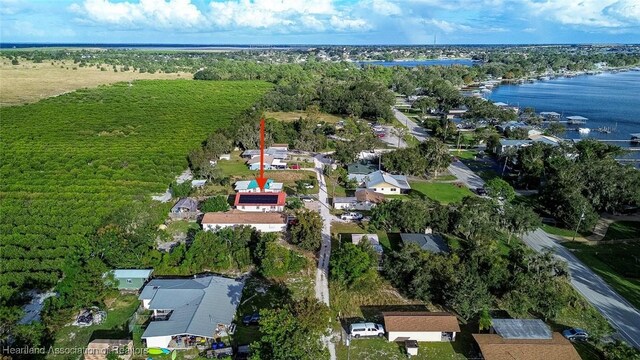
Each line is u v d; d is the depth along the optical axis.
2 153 148.88
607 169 119.31
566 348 62.50
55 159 143.00
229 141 167.25
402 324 67.75
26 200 111.12
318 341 62.53
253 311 73.94
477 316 73.69
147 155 149.38
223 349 63.94
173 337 65.88
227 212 106.94
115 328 69.00
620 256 94.75
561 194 109.56
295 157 162.50
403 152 144.50
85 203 109.12
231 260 88.44
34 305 74.31
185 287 75.19
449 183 137.25
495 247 87.81
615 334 69.56
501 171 150.38
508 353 61.66
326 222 108.44
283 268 83.19
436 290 77.06
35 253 85.56
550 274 79.56
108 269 78.75
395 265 81.88
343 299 78.12
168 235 97.56
